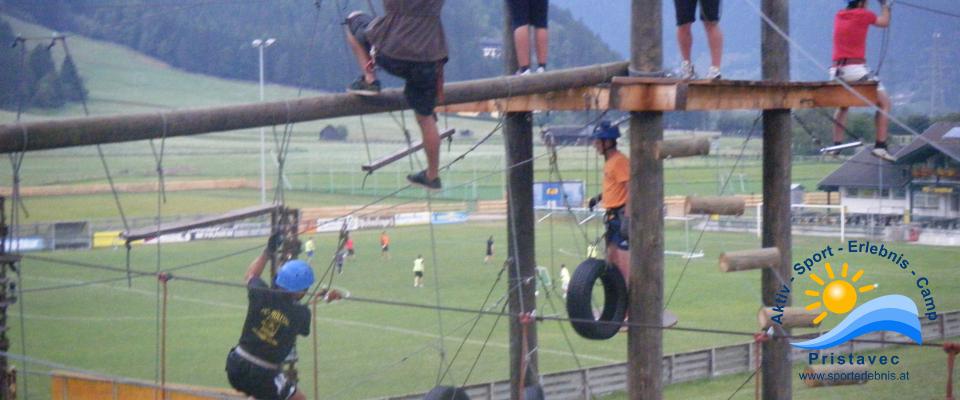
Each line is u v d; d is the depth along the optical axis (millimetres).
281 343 9047
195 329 31766
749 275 42469
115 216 59969
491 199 75688
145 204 65562
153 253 51062
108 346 28797
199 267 46156
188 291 40094
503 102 11156
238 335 30625
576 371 20969
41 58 78750
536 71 11344
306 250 49875
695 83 9672
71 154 90375
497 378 23953
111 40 132375
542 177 36750
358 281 43625
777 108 10969
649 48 9711
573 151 44469
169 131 7234
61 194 68562
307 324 9219
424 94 8234
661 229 9484
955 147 21062
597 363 25859
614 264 10156
